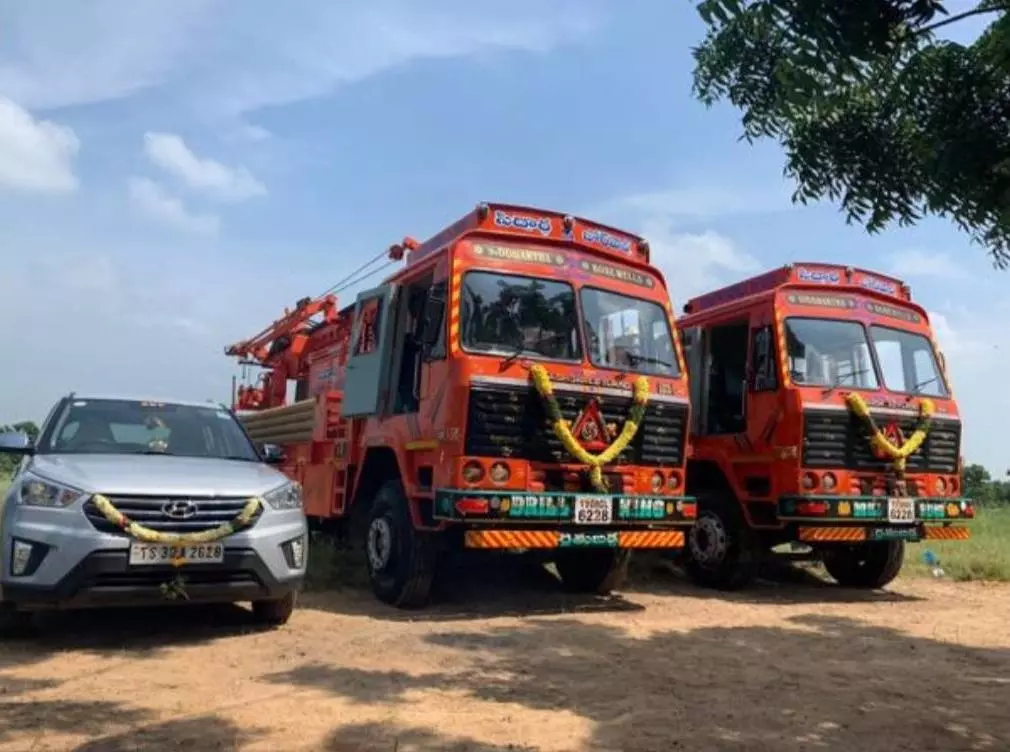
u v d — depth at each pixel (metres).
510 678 5.88
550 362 8.33
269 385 17.23
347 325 12.73
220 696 5.26
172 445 7.82
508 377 8.07
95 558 6.09
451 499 7.70
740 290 11.52
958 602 10.27
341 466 10.20
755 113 3.86
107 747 4.32
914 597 10.69
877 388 10.57
